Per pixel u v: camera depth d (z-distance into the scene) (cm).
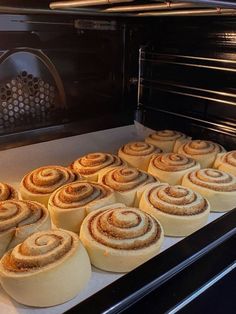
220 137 43
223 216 26
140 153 39
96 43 44
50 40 40
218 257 24
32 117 41
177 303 21
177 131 46
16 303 22
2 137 39
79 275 22
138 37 47
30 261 22
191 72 44
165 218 28
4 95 38
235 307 27
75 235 24
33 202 29
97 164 36
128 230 25
